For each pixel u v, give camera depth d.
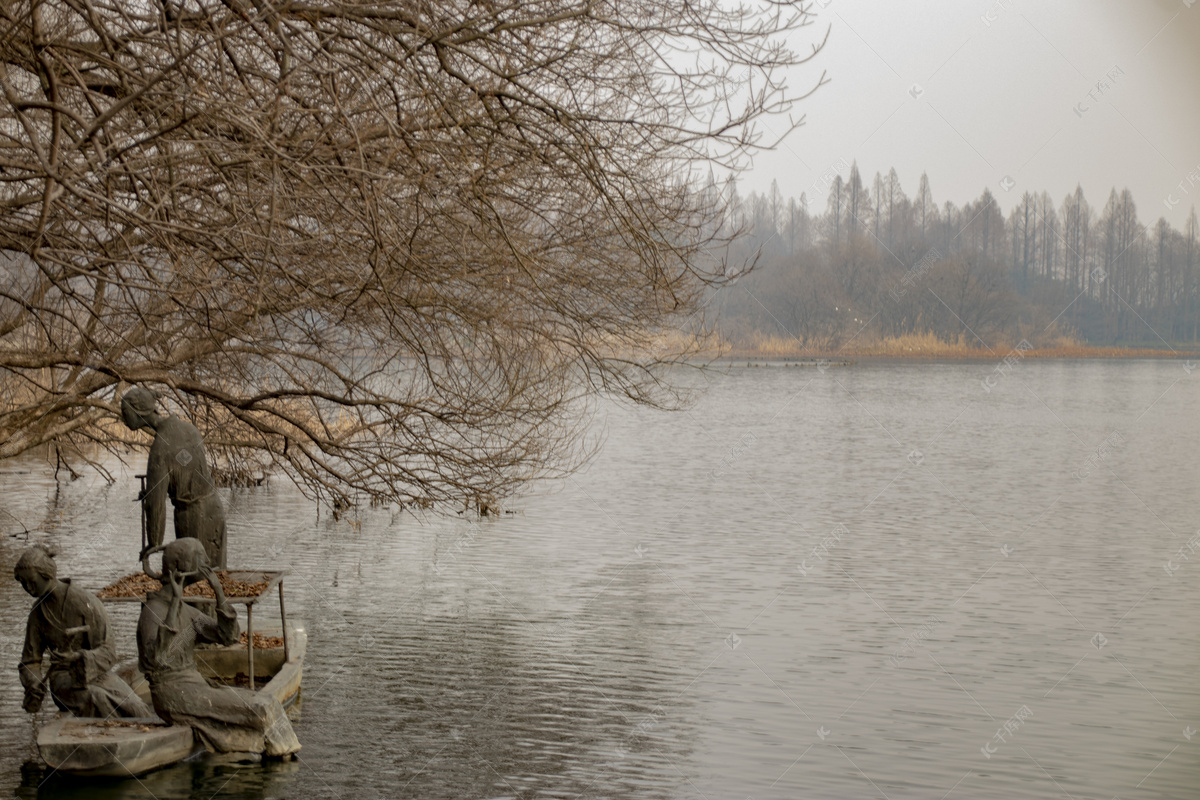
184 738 10.08
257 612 15.85
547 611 16.23
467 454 15.21
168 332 13.41
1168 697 12.81
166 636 10.18
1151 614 16.66
